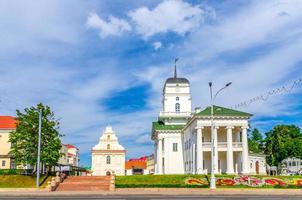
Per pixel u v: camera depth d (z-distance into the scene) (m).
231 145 66.00
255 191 43.41
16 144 57.88
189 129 77.88
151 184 48.88
